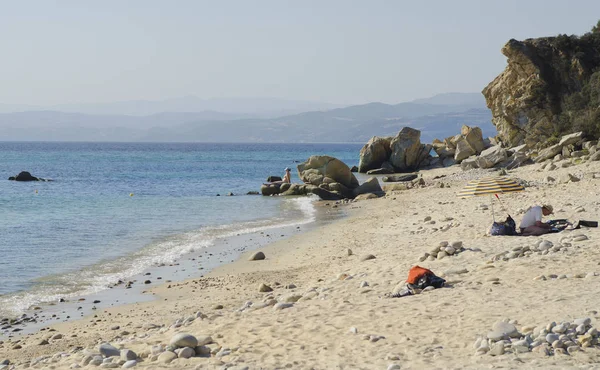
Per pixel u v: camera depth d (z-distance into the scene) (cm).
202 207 4453
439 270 1625
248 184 6975
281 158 16038
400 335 1072
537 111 7900
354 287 1573
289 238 2902
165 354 1049
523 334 997
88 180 7450
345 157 16950
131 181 7319
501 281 1401
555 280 1351
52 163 12331
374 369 906
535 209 2073
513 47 8038
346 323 1184
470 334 1031
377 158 9262
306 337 1117
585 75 7725
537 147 7594
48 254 2517
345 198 5044
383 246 2319
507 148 7956
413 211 3462
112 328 1464
